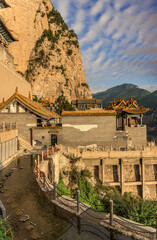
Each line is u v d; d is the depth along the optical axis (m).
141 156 34.69
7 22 96.00
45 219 12.12
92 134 39.69
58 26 125.88
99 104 96.56
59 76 110.69
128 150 35.50
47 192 16.06
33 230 10.92
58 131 38.28
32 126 38.50
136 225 11.01
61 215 12.55
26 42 103.69
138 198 33.59
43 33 112.50
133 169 35.12
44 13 114.44
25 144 36.22
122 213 22.91
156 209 20.77
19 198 15.17
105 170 34.22
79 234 10.53
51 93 106.69
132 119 46.72
